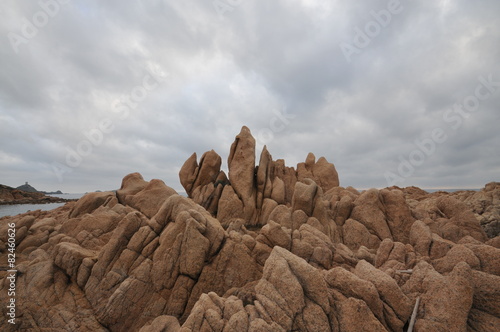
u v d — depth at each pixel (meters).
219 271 16.89
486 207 33.69
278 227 18.73
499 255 12.14
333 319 10.71
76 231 23.81
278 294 11.13
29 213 35.47
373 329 10.01
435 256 17.14
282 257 12.35
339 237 24.52
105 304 15.75
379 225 24.19
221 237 17.95
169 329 13.93
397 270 14.45
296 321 10.52
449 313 10.20
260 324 10.18
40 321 14.73
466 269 11.02
